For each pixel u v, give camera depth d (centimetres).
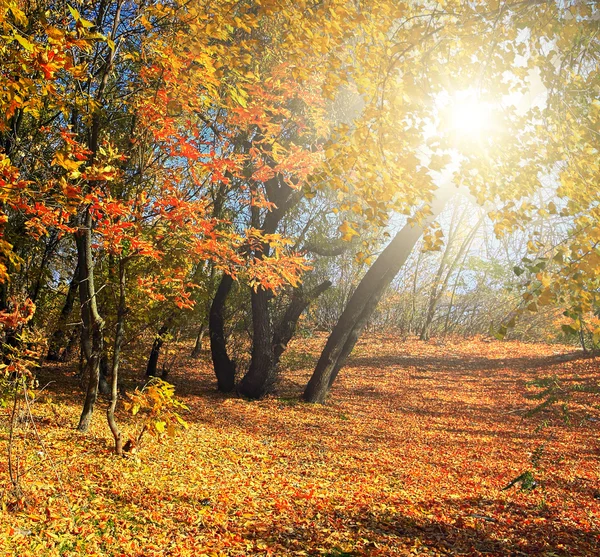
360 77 461
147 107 700
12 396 694
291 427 1148
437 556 511
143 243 692
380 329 3002
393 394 1641
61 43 396
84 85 838
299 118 1089
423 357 2316
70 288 1138
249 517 582
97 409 1073
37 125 861
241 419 1177
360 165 430
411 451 1007
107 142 643
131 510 569
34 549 441
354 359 2270
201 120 959
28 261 1084
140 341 1227
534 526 621
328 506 644
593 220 436
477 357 2312
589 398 1475
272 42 782
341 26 438
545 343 2509
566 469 905
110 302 1058
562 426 1255
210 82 642
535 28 475
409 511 648
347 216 1425
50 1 704
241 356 1672
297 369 1762
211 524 553
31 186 763
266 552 495
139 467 723
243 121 780
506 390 1717
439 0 452
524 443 1101
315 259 1727
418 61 452
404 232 1444
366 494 710
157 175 766
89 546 470
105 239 714
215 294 1502
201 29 497
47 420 893
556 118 459
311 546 518
